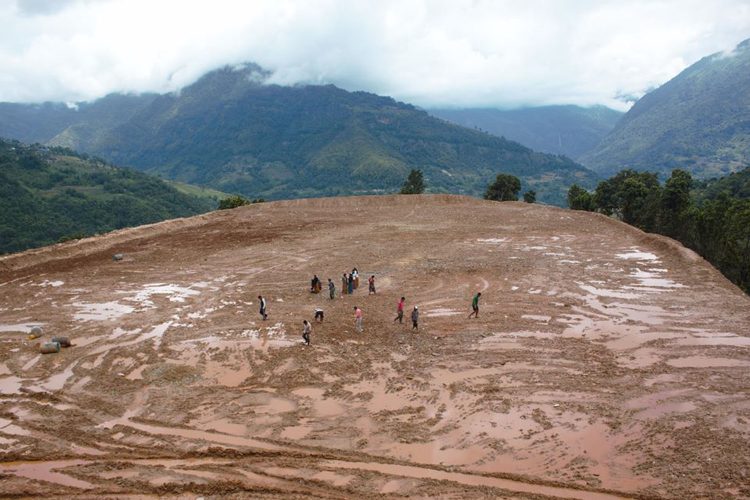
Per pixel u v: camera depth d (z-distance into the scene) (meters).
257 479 14.63
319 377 21.38
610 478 14.25
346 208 76.75
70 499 13.95
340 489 14.08
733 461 14.70
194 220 65.62
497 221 62.25
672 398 18.62
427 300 31.61
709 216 48.31
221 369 22.47
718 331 25.14
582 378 20.50
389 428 17.27
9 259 42.72
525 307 29.72
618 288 33.06
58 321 29.20
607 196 82.44
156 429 17.59
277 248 48.50
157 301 32.72
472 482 14.28
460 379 20.77
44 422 18.19
